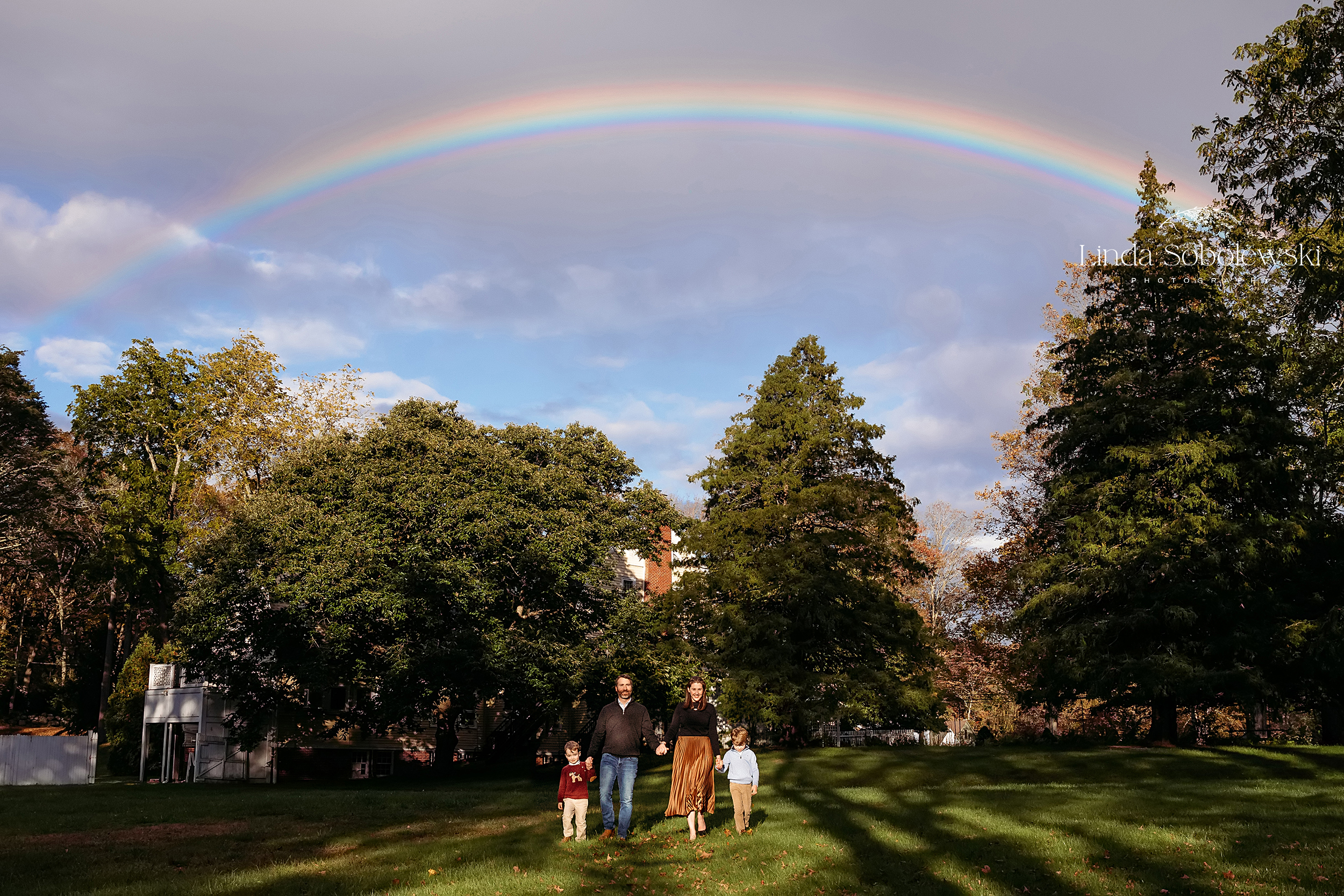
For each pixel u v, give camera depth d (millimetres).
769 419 36875
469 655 29688
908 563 36875
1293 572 28703
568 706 40469
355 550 29547
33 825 16516
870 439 37000
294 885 10508
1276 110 24203
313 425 52062
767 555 33844
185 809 19000
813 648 34312
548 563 31328
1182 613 26609
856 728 50969
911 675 35219
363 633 31500
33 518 50031
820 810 15562
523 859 11797
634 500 37938
